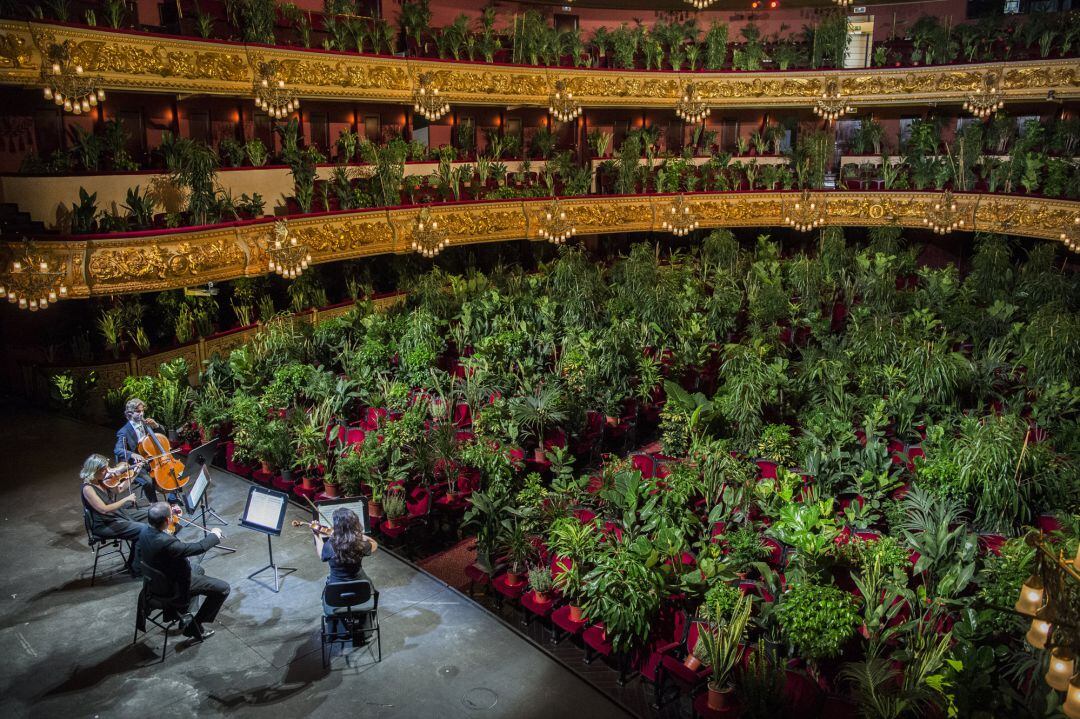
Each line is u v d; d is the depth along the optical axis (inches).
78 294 674.8
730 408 628.4
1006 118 1202.6
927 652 326.0
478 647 366.9
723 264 1184.2
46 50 679.7
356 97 975.6
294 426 579.5
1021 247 1150.3
